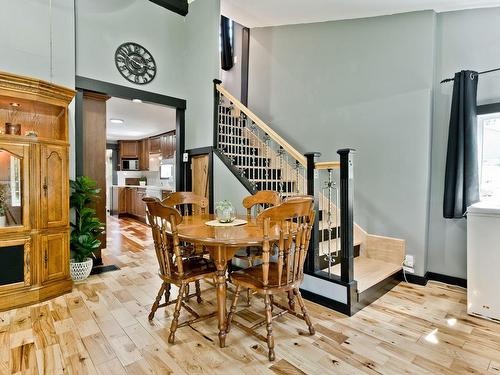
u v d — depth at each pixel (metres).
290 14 3.80
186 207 3.70
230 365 1.74
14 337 2.03
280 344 1.95
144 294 2.81
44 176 2.71
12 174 2.59
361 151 3.53
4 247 2.48
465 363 1.77
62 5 3.16
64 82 3.17
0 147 2.48
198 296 2.60
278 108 4.47
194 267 2.18
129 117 5.99
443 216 2.96
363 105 3.52
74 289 2.94
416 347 1.93
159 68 4.12
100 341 1.98
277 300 2.70
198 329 2.15
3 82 2.49
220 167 3.80
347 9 3.29
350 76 3.63
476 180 2.76
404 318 2.32
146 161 8.89
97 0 3.54
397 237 3.25
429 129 3.04
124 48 3.77
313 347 1.92
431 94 3.05
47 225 2.72
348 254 2.39
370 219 3.45
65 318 2.31
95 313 2.40
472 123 2.76
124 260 4.00
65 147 2.89
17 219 2.58
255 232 2.05
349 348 1.91
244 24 4.66
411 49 3.15
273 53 4.55
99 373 1.66
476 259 2.35
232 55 5.84
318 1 3.22
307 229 1.98
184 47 4.42
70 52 3.22
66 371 1.67
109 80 3.63
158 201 2.02
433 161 3.12
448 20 3.01
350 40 3.63
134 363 1.75
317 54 3.97
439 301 2.64
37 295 2.60
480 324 2.23
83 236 3.16
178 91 4.34
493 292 2.28
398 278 3.13
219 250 1.94
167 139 7.72
